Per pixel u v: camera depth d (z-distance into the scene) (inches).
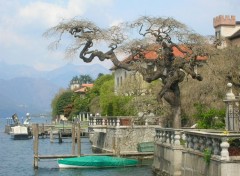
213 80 1662.2
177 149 1083.9
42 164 1772.9
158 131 1294.3
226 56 1685.5
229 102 1142.3
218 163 779.4
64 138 3553.2
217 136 787.4
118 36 1291.8
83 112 4089.6
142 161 1739.7
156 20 1311.5
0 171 1656.0
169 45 1353.3
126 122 2005.4
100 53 1286.9
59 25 1268.5
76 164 1612.9
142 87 2144.4
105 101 2474.2
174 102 1309.1
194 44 1349.7
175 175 1080.8
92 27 1269.7
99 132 2268.7
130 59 1358.3
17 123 4520.2
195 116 1656.0
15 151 2618.1
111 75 3919.8
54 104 5477.4
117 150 1779.0
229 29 2620.6
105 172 1520.7
